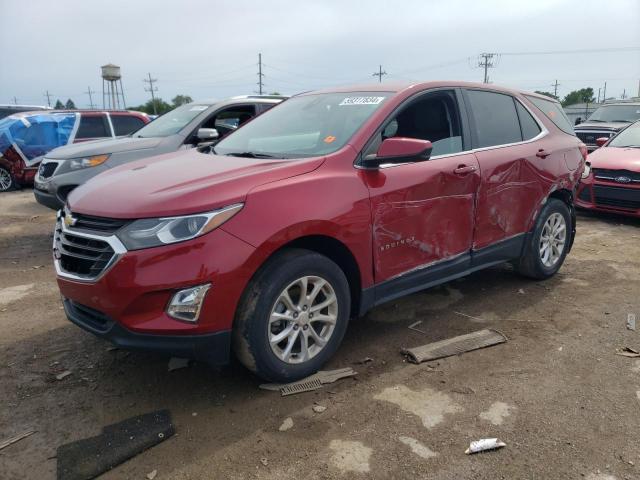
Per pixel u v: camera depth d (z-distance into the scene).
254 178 3.12
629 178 7.84
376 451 2.69
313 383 3.30
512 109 4.91
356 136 3.62
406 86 4.07
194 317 2.83
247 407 3.08
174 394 3.24
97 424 2.93
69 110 12.73
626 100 15.97
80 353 3.78
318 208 3.20
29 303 4.80
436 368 3.51
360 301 3.58
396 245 3.69
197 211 2.83
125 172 3.68
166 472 2.56
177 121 7.75
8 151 11.70
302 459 2.64
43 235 7.62
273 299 3.05
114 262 2.79
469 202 4.18
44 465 2.61
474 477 2.51
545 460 2.62
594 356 3.67
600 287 5.08
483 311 4.50
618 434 2.81
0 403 3.15
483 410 3.03
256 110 8.09
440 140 4.14
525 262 5.03
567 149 5.29
